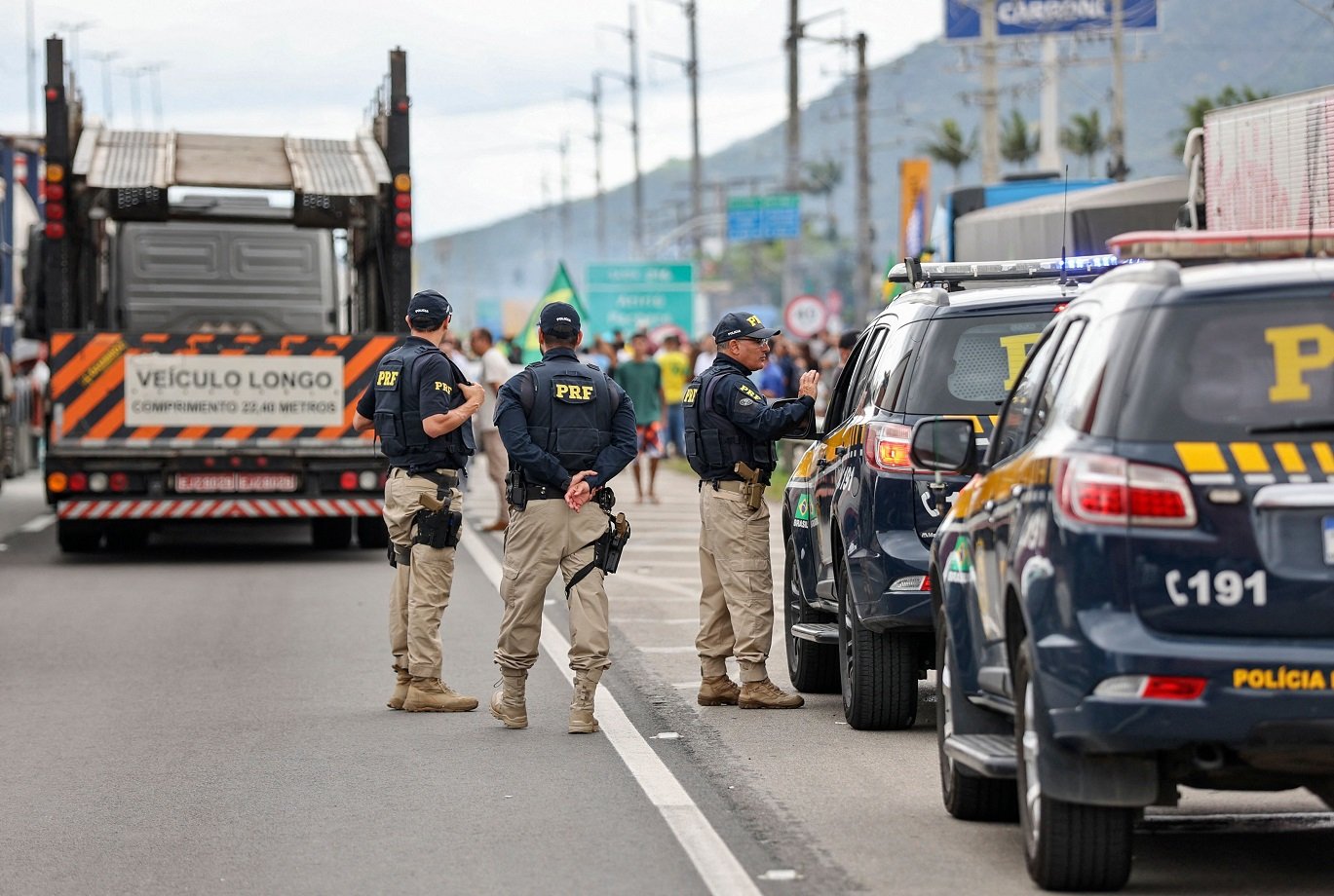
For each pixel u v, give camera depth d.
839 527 31.78
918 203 137.38
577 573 32.00
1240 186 51.12
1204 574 18.78
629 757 29.81
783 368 100.62
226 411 59.94
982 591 22.80
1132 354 19.36
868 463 30.23
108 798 27.11
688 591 53.47
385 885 22.12
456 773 28.69
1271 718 18.56
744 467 33.91
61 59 61.25
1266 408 19.00
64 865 23.25
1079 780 19.58
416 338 35.12
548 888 21.88
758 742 31.00
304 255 67.62
